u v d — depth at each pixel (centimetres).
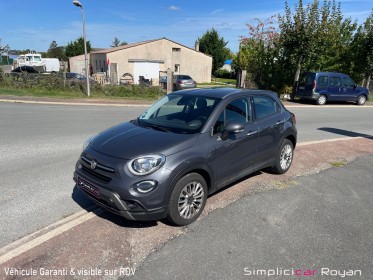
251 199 438
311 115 1350
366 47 2044
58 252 304
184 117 416
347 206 426
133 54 3703
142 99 1755
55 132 832
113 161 336
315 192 470
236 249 319
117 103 1551
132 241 328
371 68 2070
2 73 1834
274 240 338
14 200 418
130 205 325
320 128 1032
